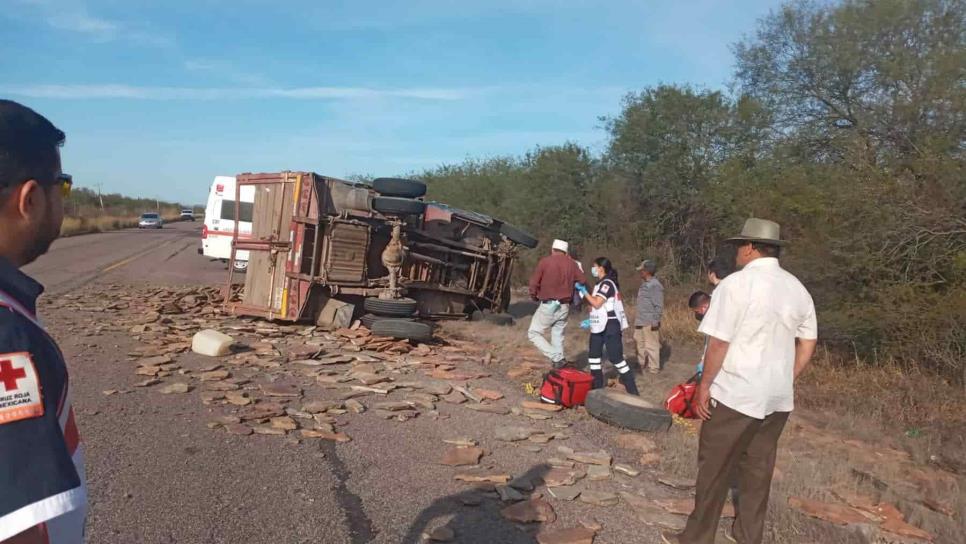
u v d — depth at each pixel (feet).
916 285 33.60
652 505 16.14
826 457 20.85
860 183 36.86
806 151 52.65
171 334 33.96
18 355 3.94
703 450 13.42
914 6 44.39
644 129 69.62
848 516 16.16
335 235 38.22
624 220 73.31
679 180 67.41
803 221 40.68
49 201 4.70
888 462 21.04
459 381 28.53
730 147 64.28
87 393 22.38
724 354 13.07
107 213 247.50
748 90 60.75
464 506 15.51
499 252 47.39
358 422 21.61
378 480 16.74
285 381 26.23
